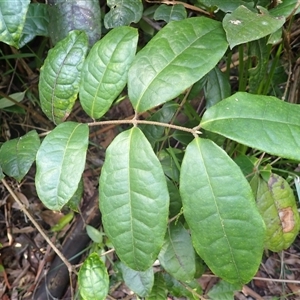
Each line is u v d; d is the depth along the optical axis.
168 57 0.23
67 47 0.26
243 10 0.23
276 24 0.22
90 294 0.28
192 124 0.35
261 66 0.31
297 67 0.40
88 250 0.47
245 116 0.21
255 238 0.22
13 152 0.29
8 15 0.22
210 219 0.22
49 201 0.24
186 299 0.45
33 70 0.51
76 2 0.29
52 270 0.46
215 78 0.34
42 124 0.50
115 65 0.24
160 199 0.22
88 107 0.25
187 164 0.22
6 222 0.48
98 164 0.51
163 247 0.31
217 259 0.23
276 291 0.46
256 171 0.29
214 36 0.23
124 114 0.51
